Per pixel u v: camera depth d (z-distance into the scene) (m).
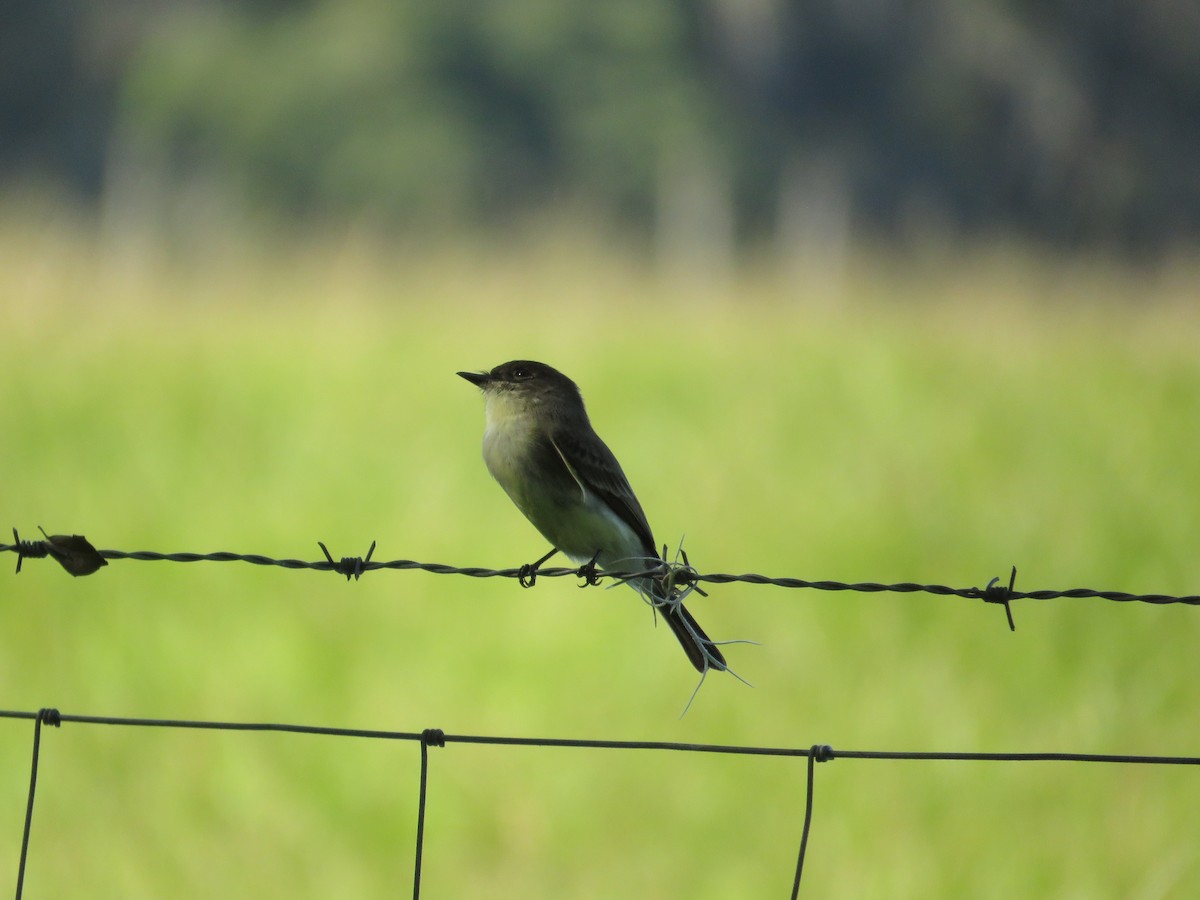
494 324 22.31
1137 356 22.16
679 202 55.38
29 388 16.69
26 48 59.06
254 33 59.22
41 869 7.89
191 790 8.64
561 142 56.09
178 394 16.78
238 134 56.31
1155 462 15.30
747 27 60.06
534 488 7.50
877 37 60.59
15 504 12.62
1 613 10.48
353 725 9.36
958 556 12.21
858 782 8.85
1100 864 7.95
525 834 8.40
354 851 8.23
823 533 12.59
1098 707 9.32
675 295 26.44
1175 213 61.12
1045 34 61.84
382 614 10.77
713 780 8.90
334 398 16.98
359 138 54.56
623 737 9.32
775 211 57.41
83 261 23.92
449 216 52.75
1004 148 60.50
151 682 9.70
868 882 7.91
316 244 26.84
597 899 7.94
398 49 56.34
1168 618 10.83
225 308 22.36
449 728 9.29
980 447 15.82
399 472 13.88
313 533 12.09
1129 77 62.62
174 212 56.00
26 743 9.09
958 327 24.22
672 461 14.84
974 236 56.66
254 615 10.67
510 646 10.40
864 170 58.47
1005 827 8.31
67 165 58.94
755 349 21.61
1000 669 10.09
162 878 7.84
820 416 17.30
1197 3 62.44
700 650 6.63
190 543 11.93
